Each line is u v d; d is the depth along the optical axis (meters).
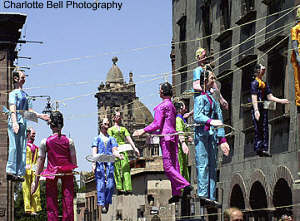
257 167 23.67
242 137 25.23
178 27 34.75
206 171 12.94
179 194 12.89
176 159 12.96
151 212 40.62
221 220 27.33
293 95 20.34
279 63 21.23
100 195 16.20
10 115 14.53
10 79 22.94
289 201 22.00
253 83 14.50
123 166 18.06
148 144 13.14
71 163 13.39
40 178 13.44
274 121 21.48
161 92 13.05
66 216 13.31
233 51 26.25
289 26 20.55
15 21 22.41
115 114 18.19
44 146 13.32
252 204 24.41
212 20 29.09
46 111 14.45
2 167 23.09
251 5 24.56
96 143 16.34
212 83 13.23
